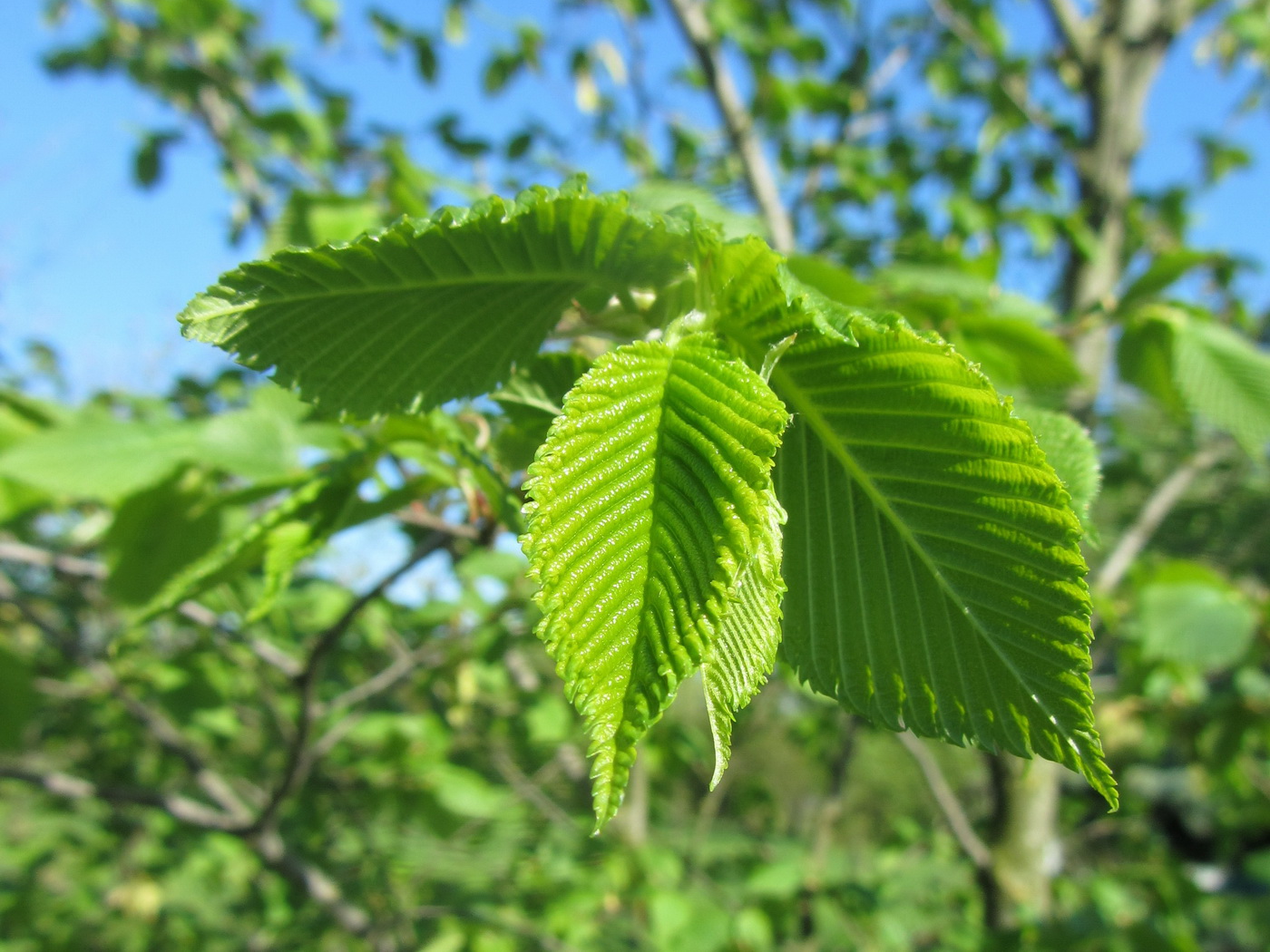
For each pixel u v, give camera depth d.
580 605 0.61
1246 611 3.33
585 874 4.29
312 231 2.20
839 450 0.79
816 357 0.77
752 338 0.79
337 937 4.80
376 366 0.91
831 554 0.82
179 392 4.08
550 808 4.34
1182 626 3.28
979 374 0.71
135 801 3.04
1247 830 7.11
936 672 0.79
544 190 0.81
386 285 0.85
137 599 2.11
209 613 2.66
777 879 4.18
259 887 5.11
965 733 0.78
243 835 3.09
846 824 8.82
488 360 0.94
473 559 2.75
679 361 0.69
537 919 4.18
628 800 4.68
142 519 2.08
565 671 0.60
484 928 3.87
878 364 0.74
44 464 1.98
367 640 4.16
